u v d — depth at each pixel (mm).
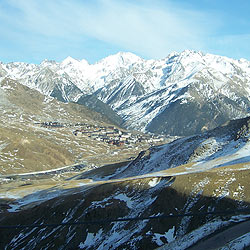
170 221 72750
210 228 54812
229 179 77938
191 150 150000
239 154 110938
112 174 186250
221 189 75500
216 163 108188
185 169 111062
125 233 76062
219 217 61250
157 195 83625
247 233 47188
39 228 92312
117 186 96312
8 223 98938
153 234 71125
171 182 85438
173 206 77375
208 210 71125
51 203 100938
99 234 80312
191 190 79000
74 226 85188
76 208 92250
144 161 176625
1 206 119062
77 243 80688
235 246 43438
